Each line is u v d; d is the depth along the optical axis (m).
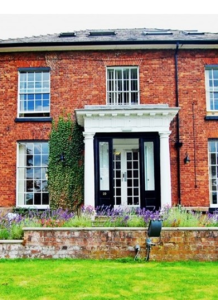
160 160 13.55
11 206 14.58
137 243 8.95
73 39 15.76
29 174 15.01
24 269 7.70
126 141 15.26
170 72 15.22
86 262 8.48
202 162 14.73
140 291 6.17
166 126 13.58
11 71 15.35
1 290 6.21
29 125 15.03
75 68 15.28
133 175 15.20
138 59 15.27
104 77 15.23
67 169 14.73
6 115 15.11
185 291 6.17
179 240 8.89
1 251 9.00
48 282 6.70
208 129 14.91
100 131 13.60
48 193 14.86
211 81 15.43
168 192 13.20
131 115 13.57
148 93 15.12
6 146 14.94
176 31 17.92
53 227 9.40
